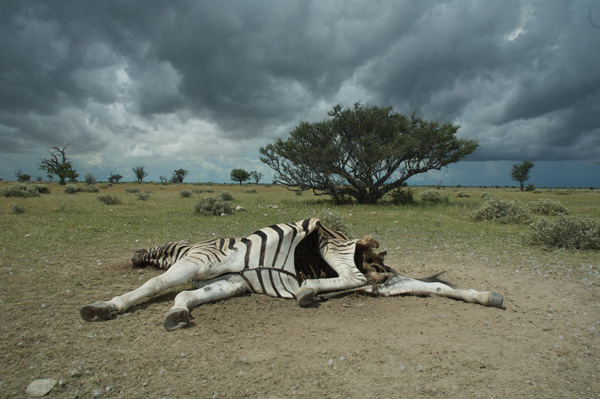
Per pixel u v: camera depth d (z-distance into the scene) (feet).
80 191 118.52
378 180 82.64
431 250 29.04
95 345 11.55
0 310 14.35
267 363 10.74
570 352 11.79
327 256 16.98
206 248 15.97
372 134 77.41
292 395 9.23
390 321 13.79
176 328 12.67
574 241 29.99
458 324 13.50
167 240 31.19
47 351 11.16
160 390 9.34
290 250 16.24
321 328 13.20
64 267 21.34
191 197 95.25
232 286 15.53
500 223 47.47
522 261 25.14
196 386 9.53
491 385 9.84
